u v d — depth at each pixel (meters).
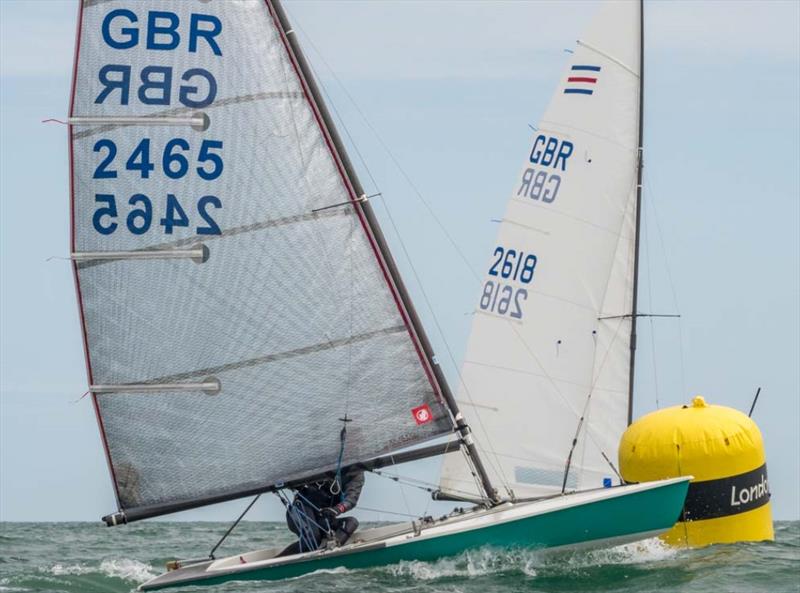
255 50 67.38
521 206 84.06
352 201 67.44
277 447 67.25
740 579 62.44
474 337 84.12
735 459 70.12
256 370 67.19
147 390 67.31
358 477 67.69
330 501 67.50
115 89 66.88
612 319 83.38
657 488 66.25
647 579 62.88
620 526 66.06
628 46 84.19
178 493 67.56
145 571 74.94
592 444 82.75
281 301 67.19
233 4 67.31
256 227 67.19
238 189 67.19
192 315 67.12
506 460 82.81
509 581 62.59
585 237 83.38
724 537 70.56
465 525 65.00
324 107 67.62
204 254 67.06
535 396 83.00
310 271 67.31
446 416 67.50
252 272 67.12
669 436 70.25
